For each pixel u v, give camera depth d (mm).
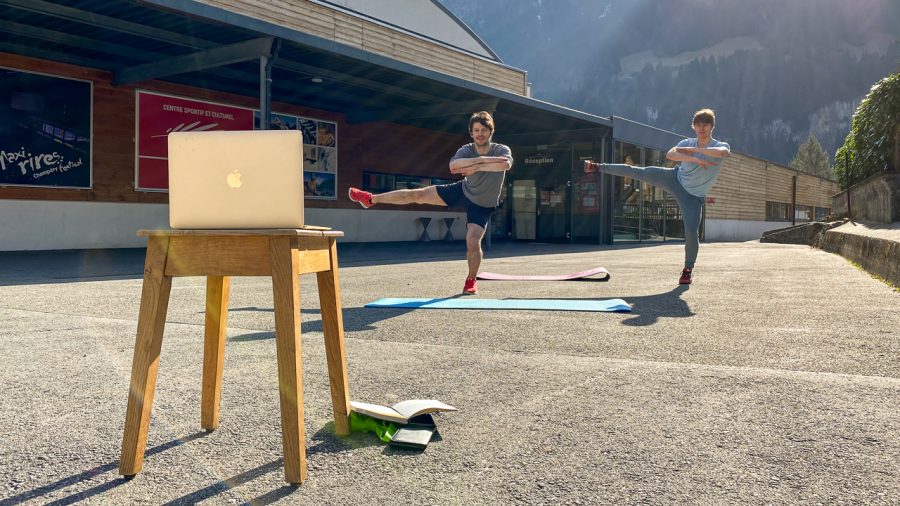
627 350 2912
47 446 1733
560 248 15531
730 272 7234
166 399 2168
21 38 9898
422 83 12930
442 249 14141
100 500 1392
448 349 2949
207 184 1544
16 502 1386
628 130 18516
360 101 15141
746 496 1380
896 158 8812
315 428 1875
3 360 2775
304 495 1406
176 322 3783
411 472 1534
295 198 1514
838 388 2234
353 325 3615
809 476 1484
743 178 29406
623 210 18609
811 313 4004
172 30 10016
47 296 5059
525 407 2043
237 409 2055
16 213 10539
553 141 18812
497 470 1540
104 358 2826
